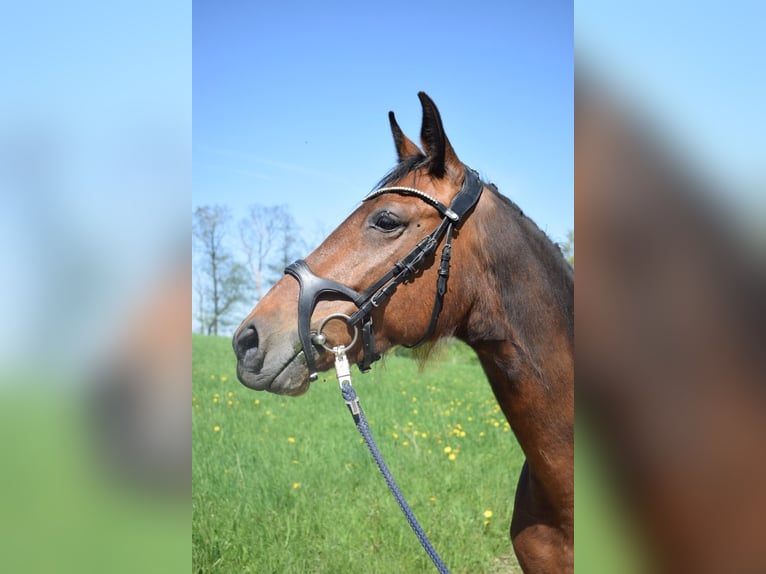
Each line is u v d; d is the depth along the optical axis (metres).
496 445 5.33
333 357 1.90
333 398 6.63
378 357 1.91
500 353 1.92
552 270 1.94
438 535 3.50
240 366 1.89
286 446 4.85
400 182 1.98
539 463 1.89
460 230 1.91
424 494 3.96
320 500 3.81
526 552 1.99
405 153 2.23
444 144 1.93
